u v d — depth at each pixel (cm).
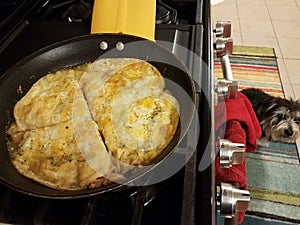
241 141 40
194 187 27
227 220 32
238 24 140
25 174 29
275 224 73
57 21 49
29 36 46
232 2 155
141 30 44
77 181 29
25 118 35
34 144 32
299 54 121
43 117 35
